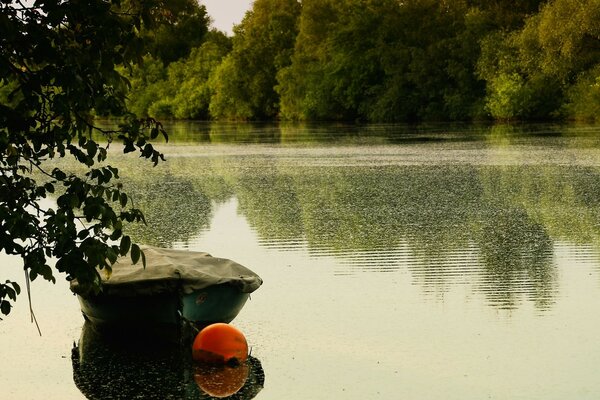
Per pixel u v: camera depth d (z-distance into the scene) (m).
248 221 18.20
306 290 11.55
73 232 5.46
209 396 7.75
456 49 65.19
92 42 5.13
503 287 11.48
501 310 10.31
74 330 9.87
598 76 52.75
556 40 52.03
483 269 12.64
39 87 5.15
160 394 7.82
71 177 5.59
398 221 17.58
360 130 57.31
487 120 64.19
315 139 48.19
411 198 21.31
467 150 36.34
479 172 27.08
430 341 9.16
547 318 9.92
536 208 19.06
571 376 7.98
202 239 16.05
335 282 12.02
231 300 9.29
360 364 8.51
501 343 9.02
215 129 66.88
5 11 5.06
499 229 16.30
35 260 5.45
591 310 10.24
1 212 5.30
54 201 20.88
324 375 8.23
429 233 15.97
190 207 20.83
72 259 5.43
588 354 8.60
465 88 64.69
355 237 15.72
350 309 10.53
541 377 7.97
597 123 55.25
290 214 19.11
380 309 10.50
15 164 5.45
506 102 59.06
